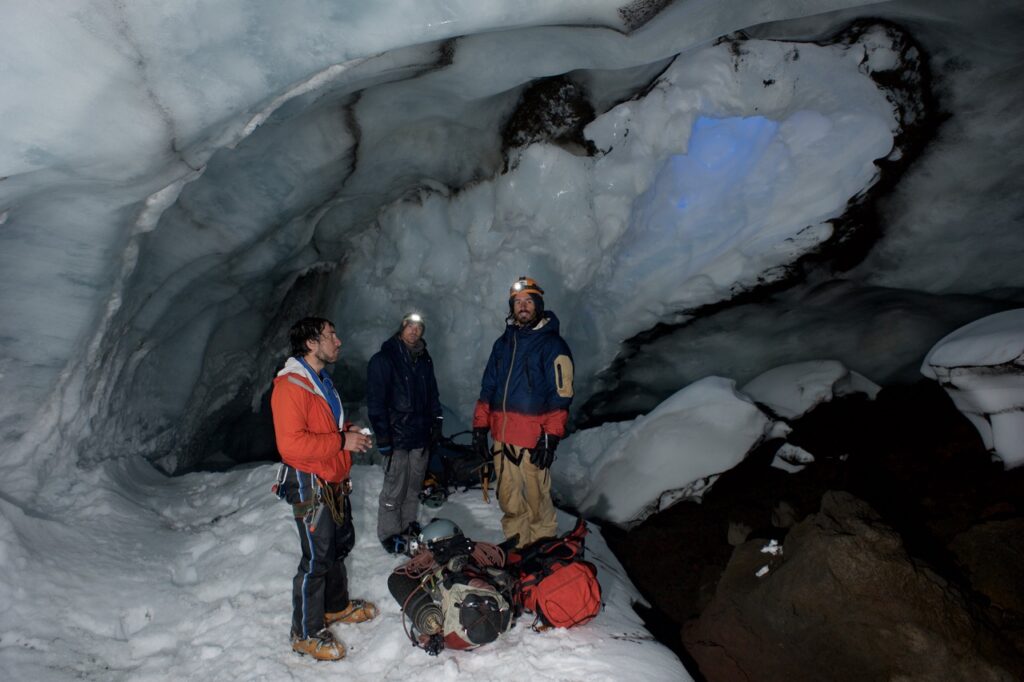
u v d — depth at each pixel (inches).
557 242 241.1
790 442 220.4
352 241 266.5
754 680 142.0
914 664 124.4
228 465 282.4
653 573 194.4
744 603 152.9
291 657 121.7
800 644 137.6
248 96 136.9
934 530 170.1
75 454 188.5
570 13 147.5
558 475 243.8
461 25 138.7
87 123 126.2
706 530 204.1
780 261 226.2
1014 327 173.5
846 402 230.4
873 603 130.7
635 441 223.6
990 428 181.8
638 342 260.5
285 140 192.1
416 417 153.7
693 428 216.8
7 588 131.4
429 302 267.3
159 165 140.8
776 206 219.1
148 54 124.8
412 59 173.5
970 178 208.4
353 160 216.5
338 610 128.6
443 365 266.8
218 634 131.1
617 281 246.7
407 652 120.2
